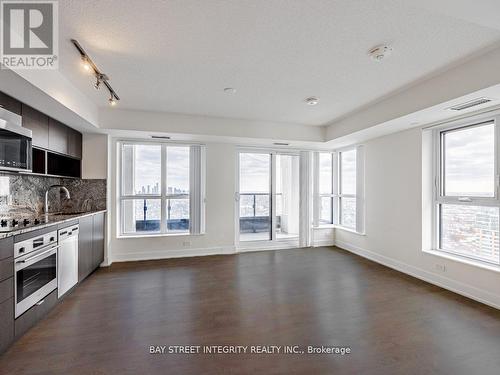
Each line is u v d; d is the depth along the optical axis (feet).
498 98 8.80
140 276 12.72
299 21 6.46
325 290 11.09
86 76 9.37
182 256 16.35
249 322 8.43
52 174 11.88
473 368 6.33
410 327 8.16
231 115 14.58
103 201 14.34
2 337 6.66
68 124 12.17
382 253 15.06
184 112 14.02
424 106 10.00
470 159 11.16
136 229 16.20
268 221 18.78
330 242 19.80
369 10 6.04
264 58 8.32
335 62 8.57
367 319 8.64
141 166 16.21
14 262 7.09
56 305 9.48
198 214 16.60
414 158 12.98
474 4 4.68
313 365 6.41
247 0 5.70
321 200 20.07
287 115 14.60
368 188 16.19
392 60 8.41
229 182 17.34
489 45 7.50
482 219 10.71
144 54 8.03
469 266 10.43
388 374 6.12
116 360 6.56
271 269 13.93
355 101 12.27
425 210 12.60
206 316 8.80
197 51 7.88
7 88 7.74
